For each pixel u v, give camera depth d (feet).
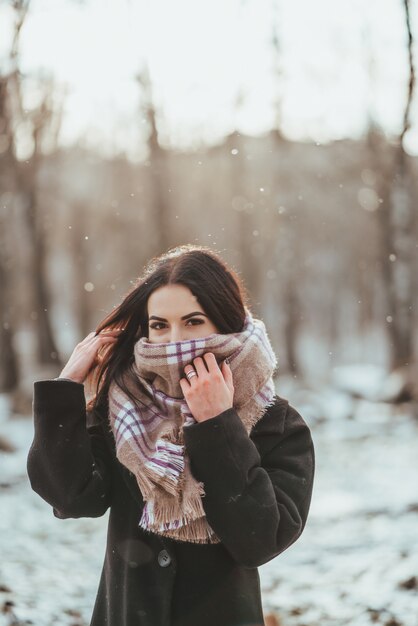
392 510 27.14
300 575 19.53
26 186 63.21
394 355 71.92
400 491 30.96
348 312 184.75
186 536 6.72
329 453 42.80
